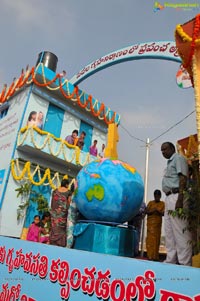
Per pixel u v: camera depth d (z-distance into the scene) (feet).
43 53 49.85
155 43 28.19
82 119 50.11
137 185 15.85
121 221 15.71
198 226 13.32
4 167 39.91
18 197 38.70
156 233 19.77
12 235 36.94
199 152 10.61
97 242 14.56
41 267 14.15
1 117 47.32
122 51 31.91
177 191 14.58
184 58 12.01
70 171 46.32
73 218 17.51
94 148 51.49
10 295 15.66
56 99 45.75
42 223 30.68
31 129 39.04
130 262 10.54
